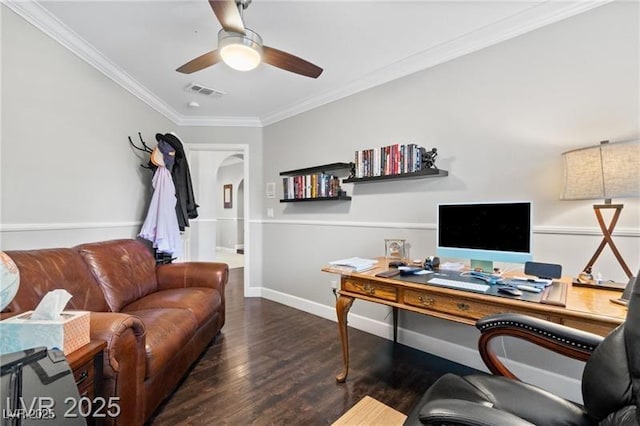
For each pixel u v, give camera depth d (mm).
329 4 1887
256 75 2871
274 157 3992
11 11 1852
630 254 1696
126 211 3004
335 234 3244
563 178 1690
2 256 1192
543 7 1909
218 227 9328
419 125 2570
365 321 2883
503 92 2133
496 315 1285
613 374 943
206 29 2164
